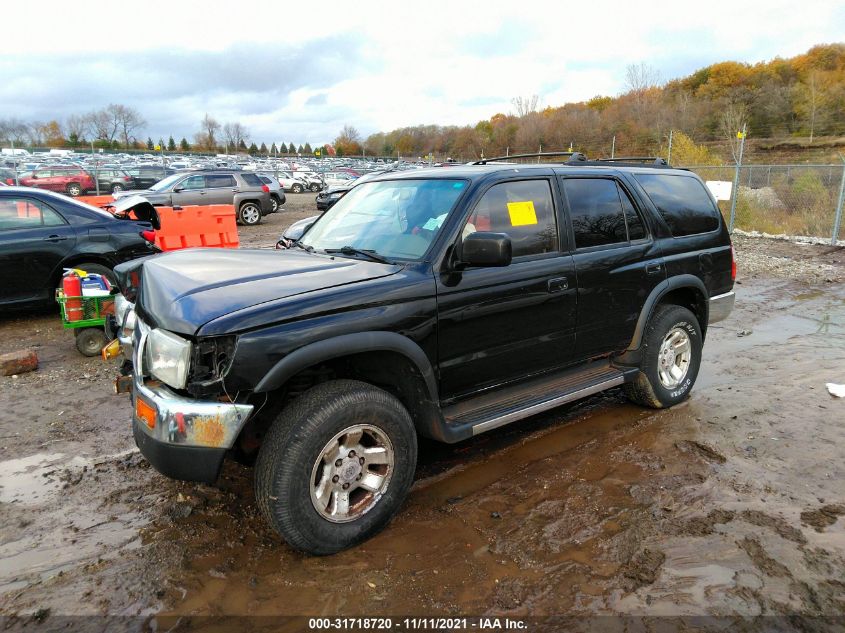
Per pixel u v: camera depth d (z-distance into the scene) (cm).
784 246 1459
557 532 321
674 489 363
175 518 337
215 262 348
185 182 1852
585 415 479
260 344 270
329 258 359
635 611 262
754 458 403
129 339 353
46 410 489
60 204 736
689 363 495
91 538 318
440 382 341
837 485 367
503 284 358
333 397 290
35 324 748
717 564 292
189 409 267
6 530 325
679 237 482
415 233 354
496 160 493
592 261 409
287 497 280
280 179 3869
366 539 313
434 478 381
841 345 670
